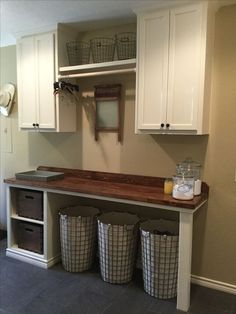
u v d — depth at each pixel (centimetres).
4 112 370
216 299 239
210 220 255
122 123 291
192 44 224
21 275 271
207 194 253
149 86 243
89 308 223
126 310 221
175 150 267
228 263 251
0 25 289
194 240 262
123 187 270
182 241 218
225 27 237
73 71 294
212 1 223
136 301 232
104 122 301
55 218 291
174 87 233
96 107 304
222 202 250
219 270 255
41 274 273
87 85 308
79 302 230
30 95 309
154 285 235
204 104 230
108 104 296
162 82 238
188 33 225
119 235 247
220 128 246
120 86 287
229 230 249
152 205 226
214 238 255
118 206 301
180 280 221
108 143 301
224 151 246
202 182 254
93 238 280
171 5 229
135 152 287
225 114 243
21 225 304
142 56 244
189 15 223
